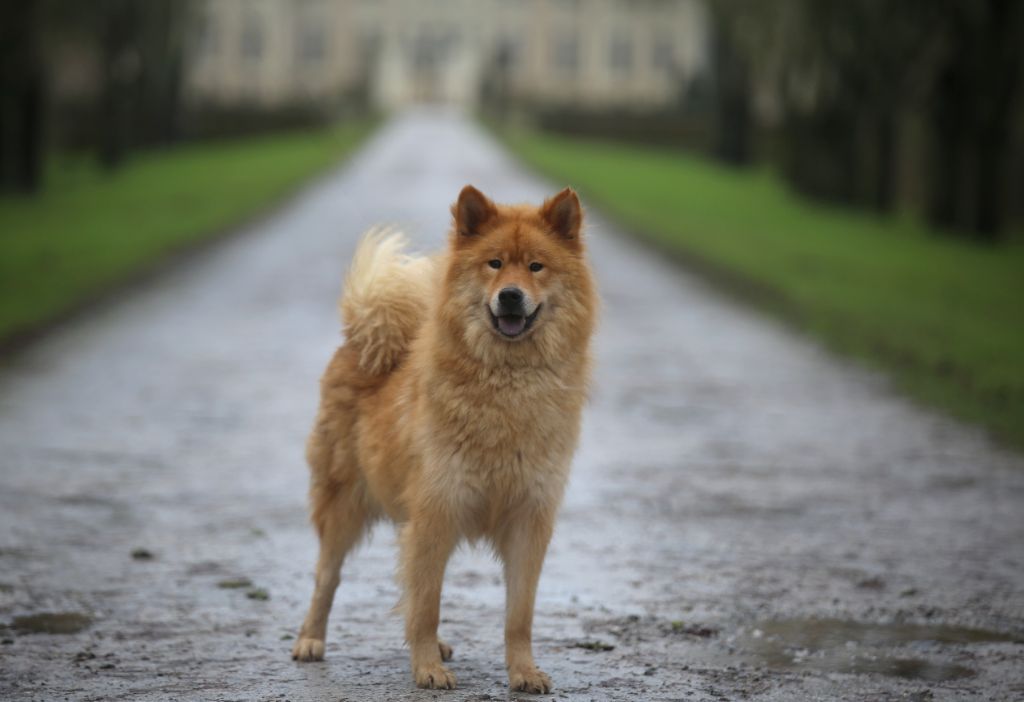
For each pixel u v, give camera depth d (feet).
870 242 131.03
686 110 358.02
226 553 31.89
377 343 24.77
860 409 52.65
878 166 166.71
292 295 86.07
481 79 525.34
